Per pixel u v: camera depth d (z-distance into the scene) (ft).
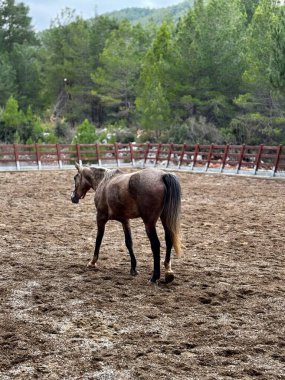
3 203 49.62
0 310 19.94
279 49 67.92
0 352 16.12
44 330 17.88
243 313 19.61
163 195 22.41
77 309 19.98
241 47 110.52
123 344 16.65
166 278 23.06
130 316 19.16
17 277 24.30
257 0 148.05
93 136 104.27
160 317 19.12
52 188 60.75
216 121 113.91
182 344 16.57
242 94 109.81
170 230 22.35
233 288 22.80
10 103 118.83
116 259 28.12
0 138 116.67
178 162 89.04
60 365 15.19
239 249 30.71
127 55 153.17
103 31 181.98
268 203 49.39
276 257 28.71
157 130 114.73
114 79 153.07
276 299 21.29
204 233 35.58
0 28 200.64
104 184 25.04
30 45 206.80
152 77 115.03
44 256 28.66
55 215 43.09
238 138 98.73
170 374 14.47
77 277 24.45
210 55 109.09
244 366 15.05
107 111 162.91
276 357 15.70
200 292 22.20
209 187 61.67
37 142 117.91
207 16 111.04
